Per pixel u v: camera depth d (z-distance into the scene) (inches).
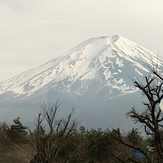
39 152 1125.7
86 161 1888.5
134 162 1086.4
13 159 1927.9
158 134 1027.3
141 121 1053.8
